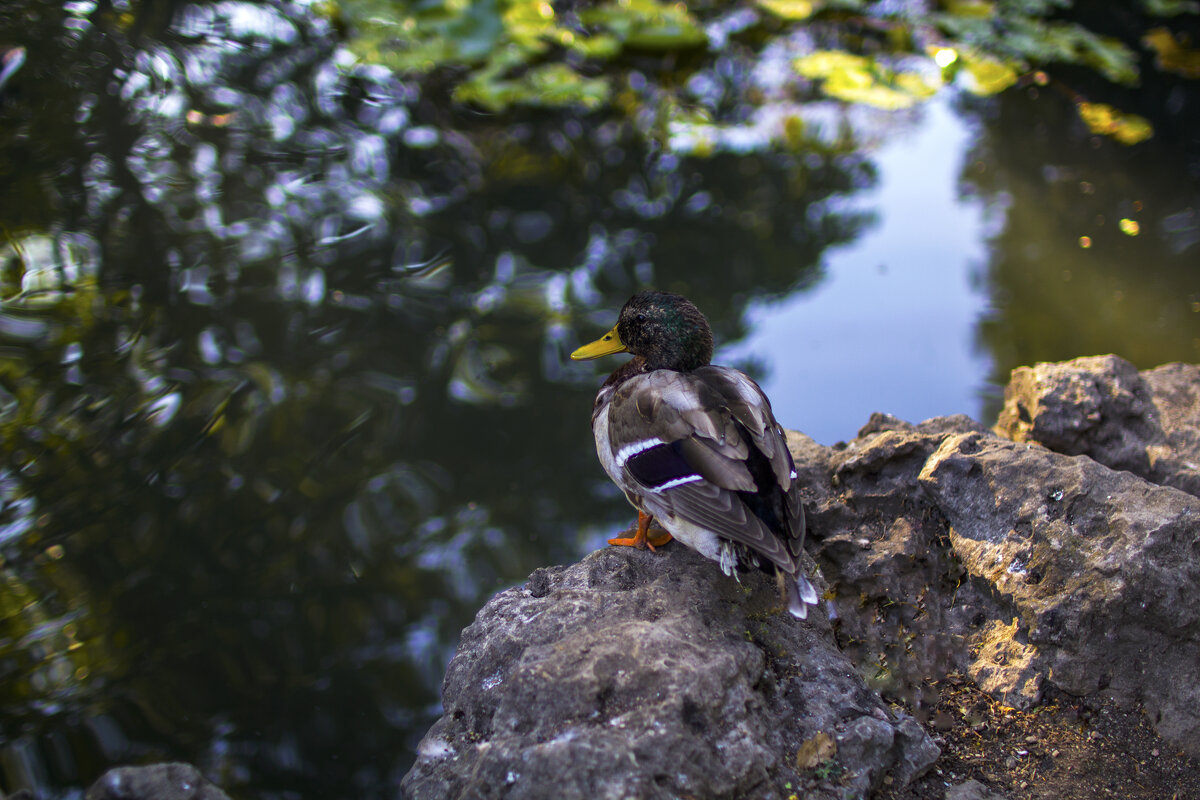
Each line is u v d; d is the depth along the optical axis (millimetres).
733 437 2945
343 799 3553
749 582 3086
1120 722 2986
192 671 3992
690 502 2879
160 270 5758
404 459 5004
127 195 6180
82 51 7035
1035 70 7902
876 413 3980
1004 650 3186
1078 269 6086
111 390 5094
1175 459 3756
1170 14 8672
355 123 6988
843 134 7277
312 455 4961
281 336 5535
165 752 3680
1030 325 5672
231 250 5969
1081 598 3045
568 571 3230
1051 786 2814
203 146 6609
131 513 4566
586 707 2521
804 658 2879
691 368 3646
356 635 4203
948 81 7461
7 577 4258
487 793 2389
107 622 4145
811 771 2605
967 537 3361
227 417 5051
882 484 3564
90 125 6609
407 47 7230
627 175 6879
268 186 6402
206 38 7363
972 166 7051
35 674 3930
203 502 4668
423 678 4039
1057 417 3830
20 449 4773
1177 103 7590
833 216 6645
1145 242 6277
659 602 2922
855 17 8242
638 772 2340
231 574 4387
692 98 7492
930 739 2822
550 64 7570
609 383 3799
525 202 6605
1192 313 5645
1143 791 2797
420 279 6008
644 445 3066
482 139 7023
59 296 5531
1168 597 2973
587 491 4984
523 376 5562
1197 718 2932
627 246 6371
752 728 2557
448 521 4746
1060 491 3248
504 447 5156
